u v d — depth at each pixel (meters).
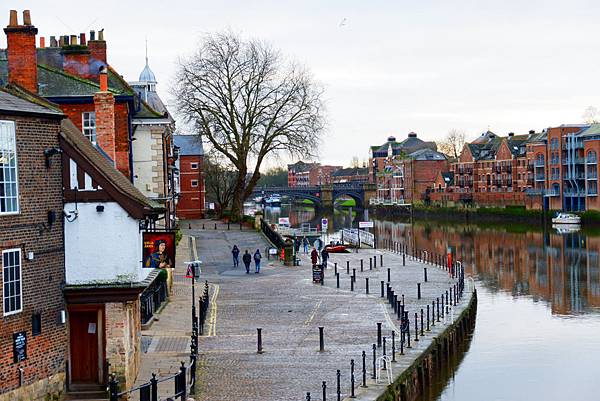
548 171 126.25
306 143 80.75
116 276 22.27
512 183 139.12
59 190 21.94
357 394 23.64
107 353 22.30
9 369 19.88
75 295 22.09
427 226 128.75
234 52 79.00
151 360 27.17
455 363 34.91
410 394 27.20
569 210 122.25
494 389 30.89
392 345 29.41
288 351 29.38
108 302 22.28
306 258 66.81
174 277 50.75
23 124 20.59
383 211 169.62
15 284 20.16
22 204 20.45
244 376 25.66
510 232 108.38
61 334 21.80
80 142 24.28
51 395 21.33
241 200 85.50
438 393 30.33
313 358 28.33
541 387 30.97
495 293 53.69
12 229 20.03
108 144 29.19
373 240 83.50
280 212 191.75
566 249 81.88
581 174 120.75
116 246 22.27
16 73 28.70
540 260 72.38
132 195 22.83
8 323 19.83
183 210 104.19
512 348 37.47
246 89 79.56
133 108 36.84
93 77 37.62
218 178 110.56
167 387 23.70
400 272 56.62
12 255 20.12
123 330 22.36
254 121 80.06
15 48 28.64
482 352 36.88
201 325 32.84
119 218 22.27
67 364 22.14
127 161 35.06
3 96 21.34
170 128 48.91
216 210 113.06
